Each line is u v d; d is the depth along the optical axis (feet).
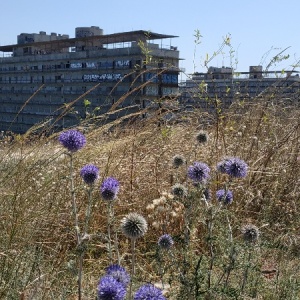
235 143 22.30
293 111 24.76
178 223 16.37
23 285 12.80
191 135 23.53
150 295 8.37
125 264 15.14
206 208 13.01
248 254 13.29
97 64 261.65
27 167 17.48
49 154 19.34
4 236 14.49
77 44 286.25
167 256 13.97
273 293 12.86
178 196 13.38
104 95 258.16
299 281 13.24
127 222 11.52
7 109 321.32
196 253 15.47
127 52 245.24
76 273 11.17
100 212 17.57
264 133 23.56
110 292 8.68
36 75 304.50
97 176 11.85
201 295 11.66
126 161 20.51
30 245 14.66
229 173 12.83
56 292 12.91
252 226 12.96
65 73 281.13
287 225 18.03
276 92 24.00
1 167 17.69
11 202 15.49
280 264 14.49
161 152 21.57
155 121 23.86
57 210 16.20
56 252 14.89
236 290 11.57
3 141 22.22
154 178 19.92
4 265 13.16
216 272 13.94
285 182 20.36
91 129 22.35
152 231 16.76
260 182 20.56
